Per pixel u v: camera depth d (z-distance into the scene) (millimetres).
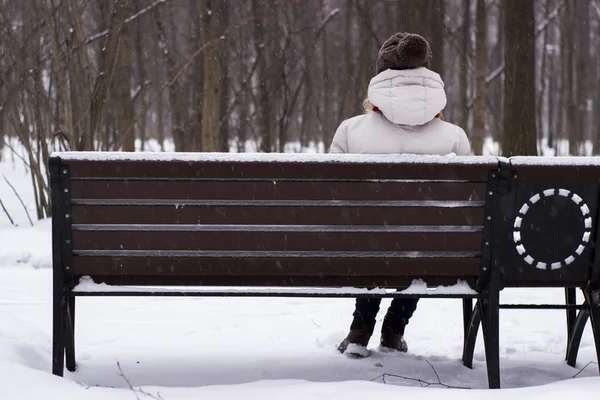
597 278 3258
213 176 3092
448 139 3631
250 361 4035
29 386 2906
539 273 3262
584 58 24109
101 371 3775
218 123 12484
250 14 17203
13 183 16859
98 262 3191
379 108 3615
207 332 4883
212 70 12414
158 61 18703
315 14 20641
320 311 5586
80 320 5207
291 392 2902
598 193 3188
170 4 15875
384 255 3215
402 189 3152
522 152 9930
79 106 10930
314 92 24922
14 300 5793
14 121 11492
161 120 22594
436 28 15930
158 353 4234
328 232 3180
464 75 17281
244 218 3150
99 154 3061
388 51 3727
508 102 10016
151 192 3117
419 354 4297
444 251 3236
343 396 2844
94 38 10906
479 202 3180
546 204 3199
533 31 9953
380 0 17625
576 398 2701
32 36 11141
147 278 3248
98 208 3133
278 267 3221
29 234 8781
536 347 4512
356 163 3084
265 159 3070
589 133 33250
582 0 22469
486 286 3305
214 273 3227
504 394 2832
